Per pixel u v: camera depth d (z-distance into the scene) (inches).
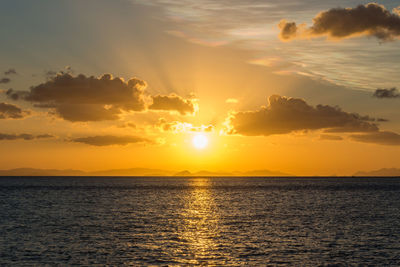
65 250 1855.3
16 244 1972.2
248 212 3513.8
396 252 1843.0
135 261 1680.6
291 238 2182.6
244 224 2731.3
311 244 2022.6
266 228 2541.8
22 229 2438.5
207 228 2539.4
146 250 1878.7
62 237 2171.5
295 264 1644.9
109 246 1953.7
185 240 2124.8
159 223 2760.8
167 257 1752.0
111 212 3442.4
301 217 3117.6
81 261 1664.6
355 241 2095.2
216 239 2156.7
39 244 1978.3
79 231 2379.4
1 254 1765.5
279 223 2773.1
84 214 3272.6
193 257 1754.4
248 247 1955.0
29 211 3472.0
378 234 2306.8
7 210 3545.8
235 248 1932.8
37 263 1626.5
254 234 2313.0
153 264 1641.2
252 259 1723.7
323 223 2770.7
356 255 1787.6
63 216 3120.1
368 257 1752.0
